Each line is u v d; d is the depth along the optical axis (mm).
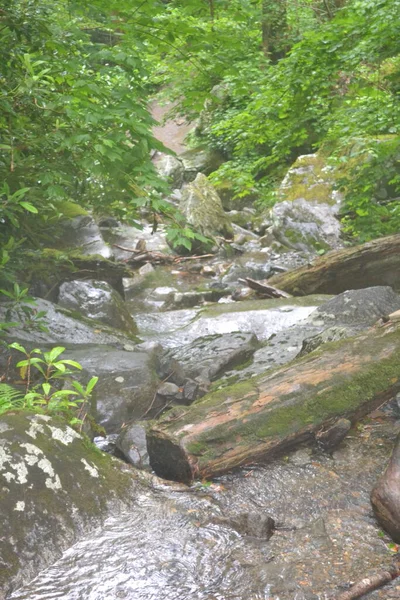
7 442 3289
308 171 11969
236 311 7211
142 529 3225
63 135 4672
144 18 5004
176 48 5301
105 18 5195
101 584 2844
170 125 21031
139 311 8633
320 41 7945
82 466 3436
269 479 3662
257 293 8758
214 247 10992
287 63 8234
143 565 2963
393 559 2990
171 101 17375
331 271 8398
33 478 3221
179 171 16469
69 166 5168
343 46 7961
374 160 9766
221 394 3986
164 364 5344
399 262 8344
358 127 9156
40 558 2977
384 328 4395
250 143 9766
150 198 4590
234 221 12516
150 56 13258
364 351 4227
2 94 4801
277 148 9727
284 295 8406
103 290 6910
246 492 3570
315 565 2949
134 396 4883
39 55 5098
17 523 3033
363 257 8312
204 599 2748
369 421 4184
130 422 4785
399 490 3115
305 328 5941
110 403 4809
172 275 9898
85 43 5070
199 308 7680
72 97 4809
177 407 3939
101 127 4715
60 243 8172
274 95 8562
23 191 4625
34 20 4758
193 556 3023
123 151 4570
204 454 3678
